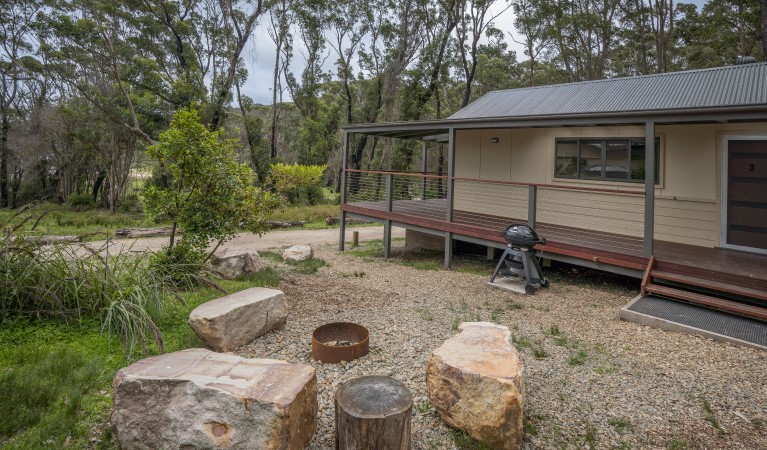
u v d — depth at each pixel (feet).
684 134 23.77
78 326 14.62
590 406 10.94
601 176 26.86
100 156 79.05
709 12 73.61
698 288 18.78
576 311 18.80
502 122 25.58
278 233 47.91
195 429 8.21
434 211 34.22
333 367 12.91
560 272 27.32
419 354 13.84
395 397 8.67
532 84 82.38
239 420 8.10
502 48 88.17
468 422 9.43
